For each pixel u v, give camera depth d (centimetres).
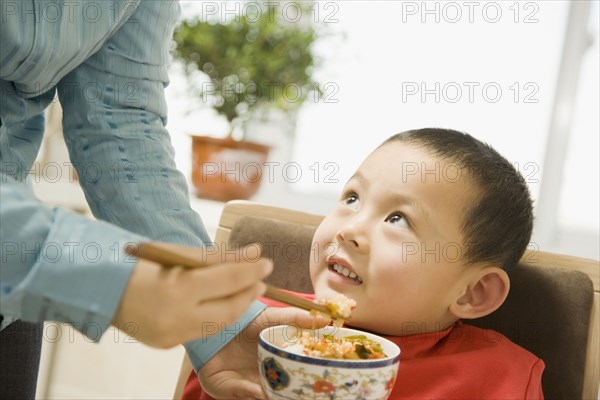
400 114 202
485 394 77
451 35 195
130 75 82
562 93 184
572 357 86
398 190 80
